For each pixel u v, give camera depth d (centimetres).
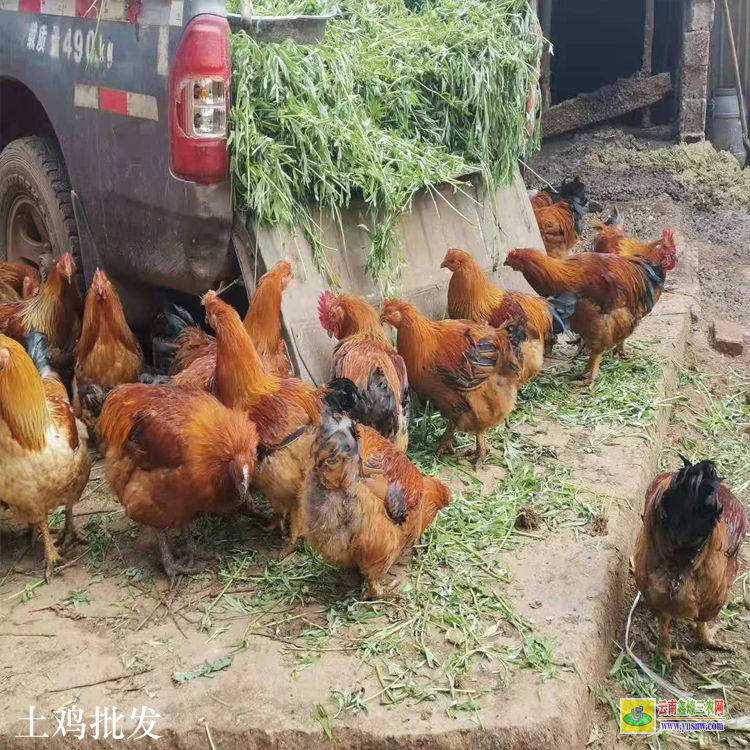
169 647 153
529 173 518
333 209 212
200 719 136
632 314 250
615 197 490
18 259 274
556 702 138
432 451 221
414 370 209
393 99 247
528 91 284
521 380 236
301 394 175
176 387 170
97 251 230
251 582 171
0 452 162
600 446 222
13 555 182
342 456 151
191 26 186
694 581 153
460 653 149
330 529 154
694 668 166
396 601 164
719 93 591
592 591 165
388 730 133
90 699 141
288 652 150
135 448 161
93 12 210
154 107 197
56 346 227
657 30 626
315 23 222
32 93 260
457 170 247
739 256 429
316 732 134
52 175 239
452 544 180
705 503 143
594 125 572
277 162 204
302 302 211
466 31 267
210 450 160
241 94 201
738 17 600
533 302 241
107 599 167
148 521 165
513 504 194
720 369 306
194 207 196
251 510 191
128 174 210
